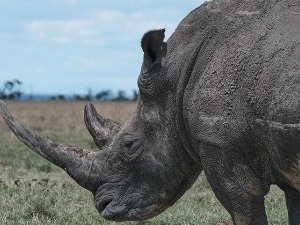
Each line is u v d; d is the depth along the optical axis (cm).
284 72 871
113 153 1044
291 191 966
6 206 1513
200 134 948
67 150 1058
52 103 10394
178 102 979
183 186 1042
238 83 913
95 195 1056
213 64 939
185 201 1648
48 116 5678
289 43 880
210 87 934
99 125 1070
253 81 899
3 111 1042
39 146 1047
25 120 4859
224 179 948
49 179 1944
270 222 1402
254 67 901
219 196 966
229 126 923
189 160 1013
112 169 1045
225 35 944
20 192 1647
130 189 1041
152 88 997
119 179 1043
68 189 1753
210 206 1581
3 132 3841
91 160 1055
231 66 920
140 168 1032
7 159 2420
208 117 938
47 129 4147
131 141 1030
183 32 987
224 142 932
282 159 893
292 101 859
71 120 5225
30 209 1464
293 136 866
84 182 1053
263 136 906
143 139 1027
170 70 984
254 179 938
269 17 919
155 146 1020
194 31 976
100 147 1066
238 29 935
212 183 963
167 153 1012
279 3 922
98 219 1420
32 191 1664
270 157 921
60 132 3909
